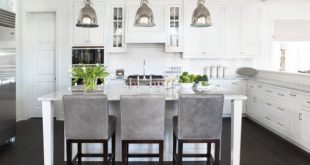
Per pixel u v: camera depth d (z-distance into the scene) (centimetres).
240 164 348
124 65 645
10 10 416
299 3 646
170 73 646
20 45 591
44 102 296
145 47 644
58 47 597
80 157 322
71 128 274
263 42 653
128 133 275
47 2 595
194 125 274
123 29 601
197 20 345
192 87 342
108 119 288
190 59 648
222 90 355
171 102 345
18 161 351
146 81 546
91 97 266
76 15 581
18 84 584
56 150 396
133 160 359
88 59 582
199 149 353
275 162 356
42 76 621
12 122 426
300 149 407
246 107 627
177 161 296
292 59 667
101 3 581
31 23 612
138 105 269
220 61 654
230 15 614
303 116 390
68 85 601
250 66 657
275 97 479
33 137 461
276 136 478
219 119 274
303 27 651
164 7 600
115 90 345
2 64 394
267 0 620
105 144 278
